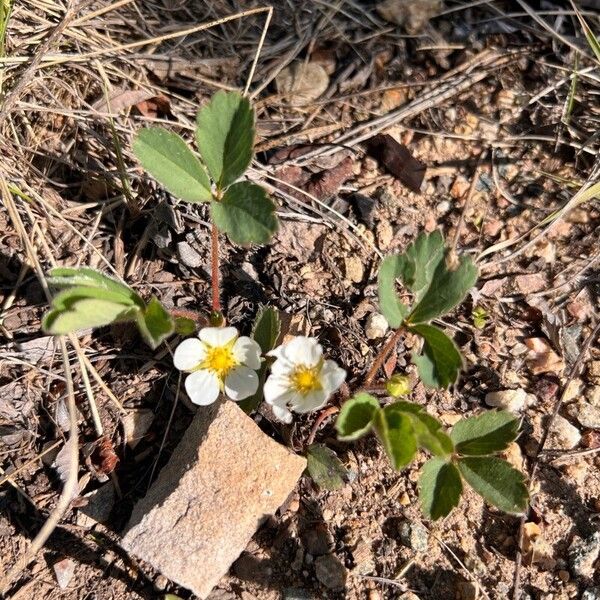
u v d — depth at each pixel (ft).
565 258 0.64
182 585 0.46
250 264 0.59
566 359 0.60
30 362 0.53
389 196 0.65
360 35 0.71
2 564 0.48
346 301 0.59
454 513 0.53
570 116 0.69
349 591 0.50
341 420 0.42
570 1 0.72
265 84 0.66
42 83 0.61
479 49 0.71
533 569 0.51
